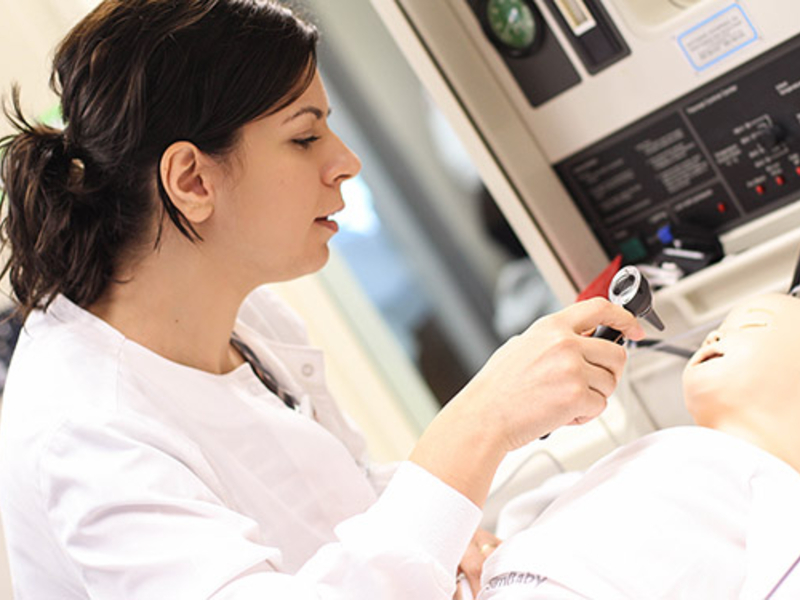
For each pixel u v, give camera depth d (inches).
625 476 37.2
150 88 35.9
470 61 55.1
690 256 54.1
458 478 32.7
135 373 38.2
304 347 50.1
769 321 39.3
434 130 58.6
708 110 52.9
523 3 53.1
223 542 32.2
